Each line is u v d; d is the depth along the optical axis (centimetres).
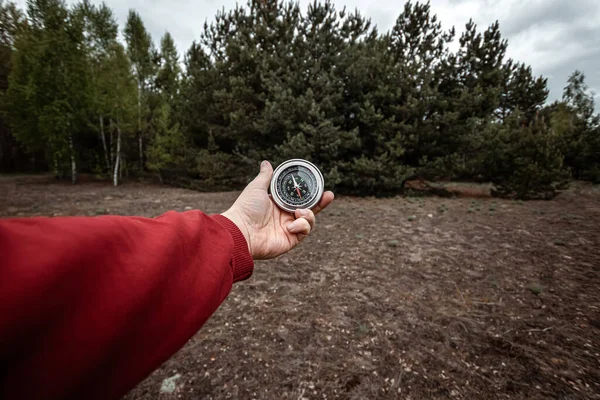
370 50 1316
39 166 3142
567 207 1070
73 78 1838
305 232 167
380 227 750
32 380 33
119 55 1911
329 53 1273
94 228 46
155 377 246
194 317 58
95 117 2178
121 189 1733
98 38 2048
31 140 2017
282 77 1283
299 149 1159
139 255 52
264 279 438
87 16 1978
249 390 234
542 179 1266
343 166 1286
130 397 227
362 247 584
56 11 1730
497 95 1313
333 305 362
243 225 150
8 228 36
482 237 652
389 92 1247
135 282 47
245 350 279
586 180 2067
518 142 1373
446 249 570
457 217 877
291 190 178
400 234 680
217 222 94
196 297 60
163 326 52
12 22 1828
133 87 1977
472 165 1445
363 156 1277
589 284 412
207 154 1579
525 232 689
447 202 1223
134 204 1086
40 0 1680
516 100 2300
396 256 532
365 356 271
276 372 252
